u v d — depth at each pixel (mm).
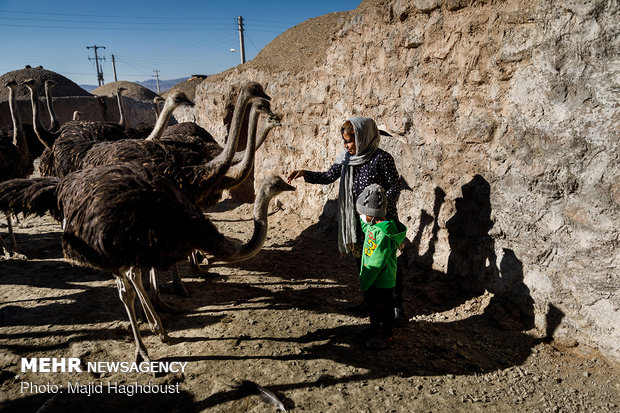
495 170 4352
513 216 4172
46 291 4996
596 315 3570
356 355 3730
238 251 3463
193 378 3459
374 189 3512
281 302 4723
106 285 5180
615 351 3443
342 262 5828
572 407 3096
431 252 5098
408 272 5219
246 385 3318
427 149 5082
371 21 5820
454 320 4285
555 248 3855
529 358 3662
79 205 3180
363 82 6020
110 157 4277
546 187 3875
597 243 3525
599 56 3426
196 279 5359
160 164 4121
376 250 3533
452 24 4629
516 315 4152
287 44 8883
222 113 9367
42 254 6238
